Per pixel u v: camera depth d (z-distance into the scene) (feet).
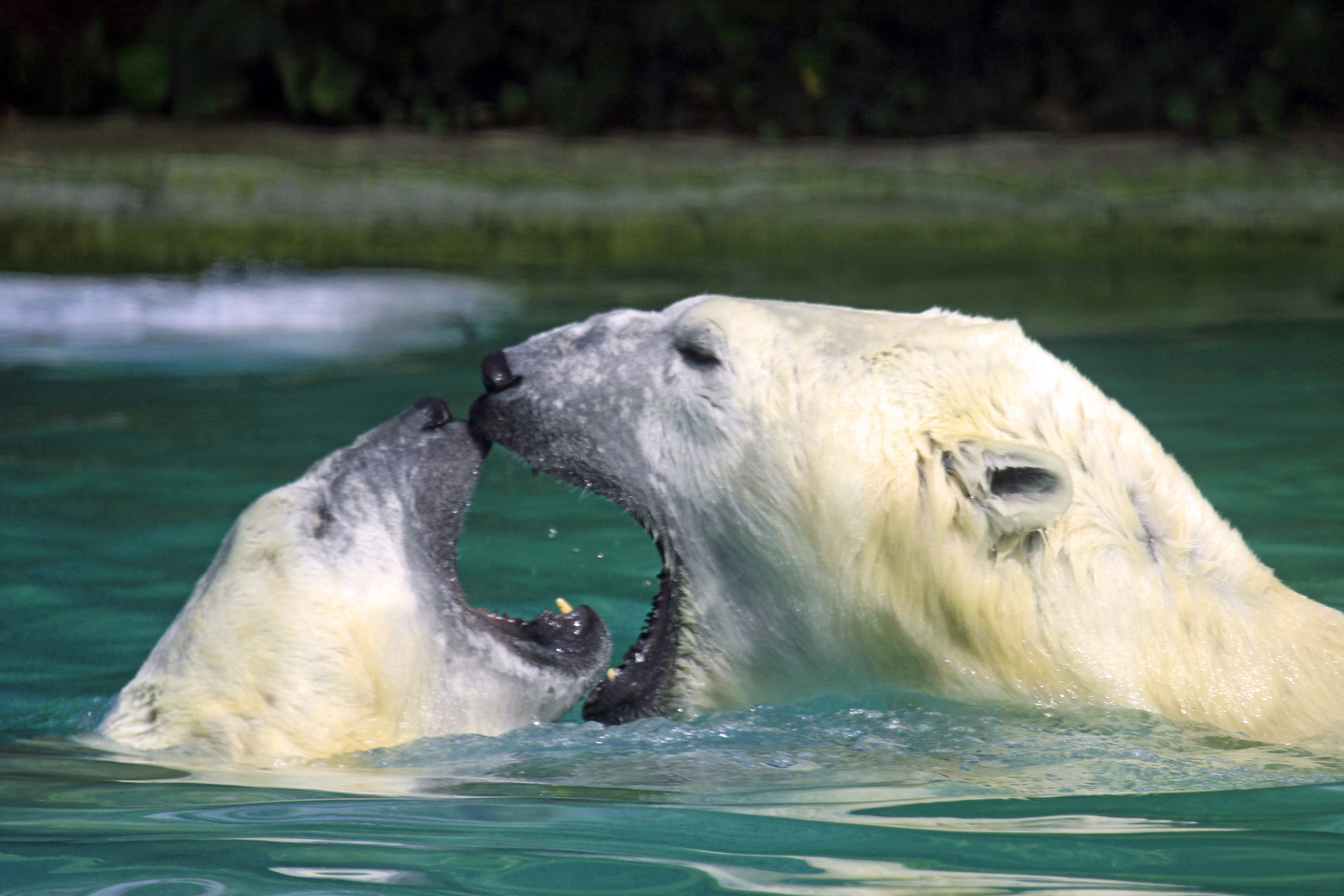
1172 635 25.21
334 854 19.06
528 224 100.68
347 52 116.67
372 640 26.37
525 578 37.37
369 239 98.68
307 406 54.80
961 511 25.82
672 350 28.84
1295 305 78.79
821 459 26.89
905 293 82.17
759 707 28.94
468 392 56.34
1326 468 44.70
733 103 121.08
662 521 28.99
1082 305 78.69
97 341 69.26
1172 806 21.09
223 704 25.39
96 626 33.91
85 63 113.70
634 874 18.12
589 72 118.52
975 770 23.26
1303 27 121.29
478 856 18.92
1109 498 25.85
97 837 19.89
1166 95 121.29
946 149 112.78
